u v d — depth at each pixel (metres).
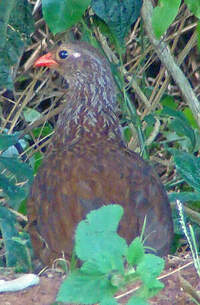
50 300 5.31
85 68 7.84
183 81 8.27
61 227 6.21
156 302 5.21
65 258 6.08
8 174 8.04
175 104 9.85
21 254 7.11
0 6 7.76
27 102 9.44
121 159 6.73
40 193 6.55
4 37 7.90
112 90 7.84
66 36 9.43
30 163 8.94
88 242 4.69
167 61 8.30
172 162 9.32
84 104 7.70
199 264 5.33
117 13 7.80
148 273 4.58
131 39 9.68
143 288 4.61
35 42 10.14
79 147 6.99
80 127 7.55
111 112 7.73
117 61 9.02
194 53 10.52
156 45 8.27
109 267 4.60
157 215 6.36
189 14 9.25
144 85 9.42
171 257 6.50
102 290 4.54
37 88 10.12
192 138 8.23
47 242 6.27
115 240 4.69
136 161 6.80
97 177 6.45
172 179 9.54
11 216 7.23
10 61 8.16
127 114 8.64
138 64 9.05
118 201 6.31
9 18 8.16
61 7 6.95
